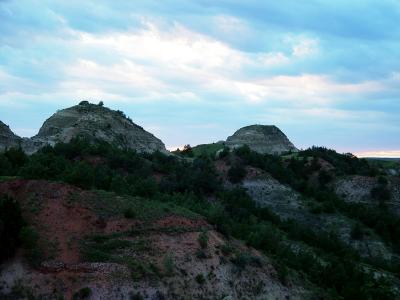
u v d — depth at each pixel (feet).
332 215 367.04
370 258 317.42
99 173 243.81
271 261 224.12
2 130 388.57
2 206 169.07
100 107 513.04
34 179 200.95
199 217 224.94
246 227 251.39
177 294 175.83
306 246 290.35
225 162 430.20
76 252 173.06
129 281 169.17
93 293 160.56
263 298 200.64
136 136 505.66
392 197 419.13
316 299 215.72
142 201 220.23
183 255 193.26
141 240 191.42
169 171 377.71
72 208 191.31
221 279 194.39
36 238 168.76
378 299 233.76
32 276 159.43
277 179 415.03
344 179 436.35
